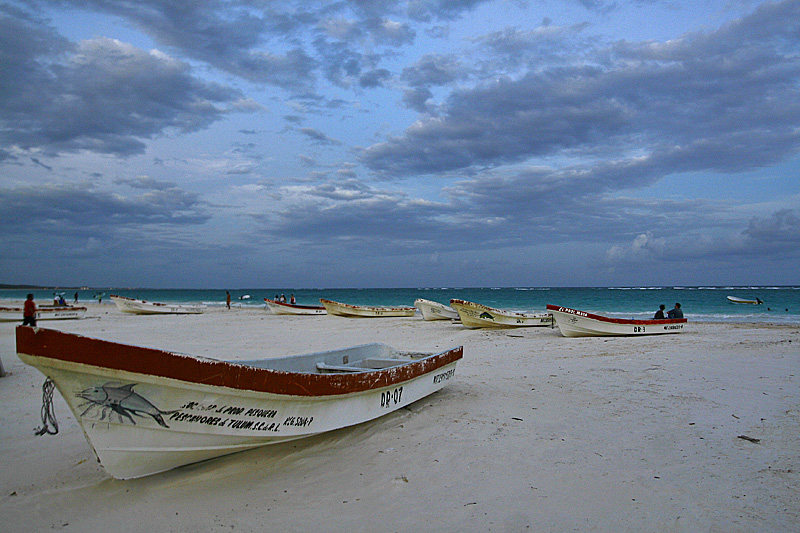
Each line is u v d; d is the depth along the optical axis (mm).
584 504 4109
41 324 25859
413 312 31938
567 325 16891
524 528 3727
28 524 3834
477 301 63938
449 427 6309
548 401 7629
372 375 6094
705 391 8078
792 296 66812
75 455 5449
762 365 10391
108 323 26281
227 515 4020
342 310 31047
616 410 7035
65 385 3846
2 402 7832
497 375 9945
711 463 4965
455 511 4035
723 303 49969
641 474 4727
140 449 4309
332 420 5625
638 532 3641
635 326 17094
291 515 4023
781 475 4625
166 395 4180
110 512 4043
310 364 7645
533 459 5160
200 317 31797
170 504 4191
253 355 13367
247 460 5203
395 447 5617
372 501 4270
